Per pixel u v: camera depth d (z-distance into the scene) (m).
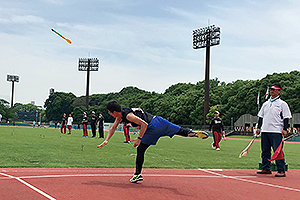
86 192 4.34
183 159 9.45
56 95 107.50
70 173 5.88
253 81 55.31
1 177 5.09
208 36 54.75
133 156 9.55
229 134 49.00
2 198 3.82
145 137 5.34
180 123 67.81
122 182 5.26
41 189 4.37
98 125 20.59
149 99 86.50
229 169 7.64
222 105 58.53
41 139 15.68
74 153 9.55
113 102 5.30
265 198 4.49
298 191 5.07
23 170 5.95
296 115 45.69
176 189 4.90
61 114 105.12
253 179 6.18
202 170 7.22
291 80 49.34
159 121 5.44
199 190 4.90
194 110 62.81
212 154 11.81
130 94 112.50
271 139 7.02
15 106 139.00
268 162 7.08
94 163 7.54
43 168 6.34
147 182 5.39
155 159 9.04
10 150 9.42
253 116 51.03
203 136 5.45
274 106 7.12
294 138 36.88
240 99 54.97
